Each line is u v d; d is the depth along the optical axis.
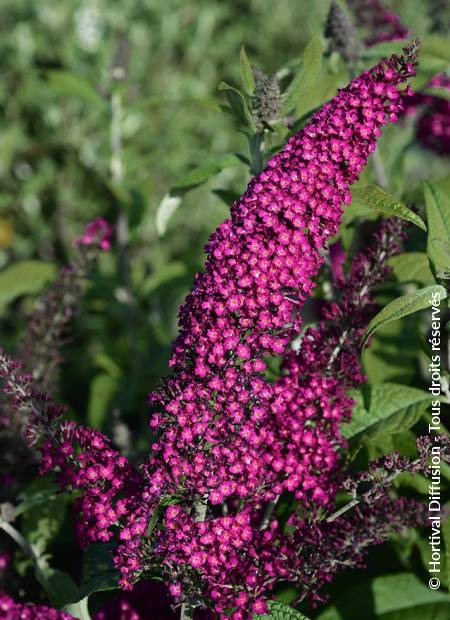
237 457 0.65
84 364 1.46
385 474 0.67
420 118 0.98
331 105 0.66
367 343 0.72
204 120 2.00
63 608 0.73
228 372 0.65
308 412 0.69
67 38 1.90
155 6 2.08
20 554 0.84
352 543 0.66
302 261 0.65
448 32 1.06
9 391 0.70
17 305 1.59
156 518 0.67
